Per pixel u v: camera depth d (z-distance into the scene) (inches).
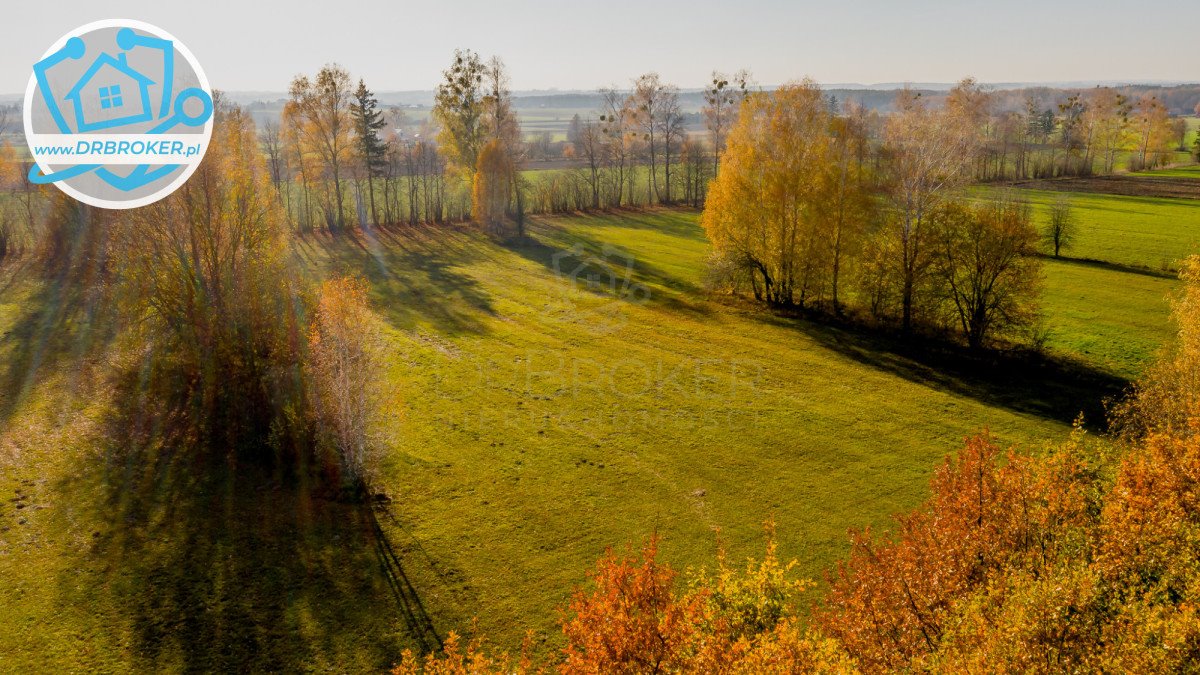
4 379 1255.5
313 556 859.4
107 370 1305.4
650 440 1189.1
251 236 1195.3
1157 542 551.8
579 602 489.4
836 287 1882.4
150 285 1150.3
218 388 1149.7
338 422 1010.7
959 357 1604.3
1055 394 1413.6
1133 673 406.3
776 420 1273.4
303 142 2901.1
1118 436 1184.2
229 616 751.7
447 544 901.8
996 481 637.9
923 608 553.0
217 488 981.2
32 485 954.7
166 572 806.5
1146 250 2561.5
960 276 1711.4
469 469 1079.6
